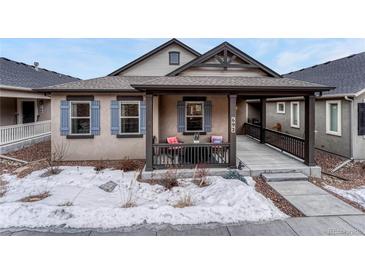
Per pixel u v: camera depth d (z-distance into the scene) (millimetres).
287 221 4867
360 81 10961
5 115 12977
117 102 10469
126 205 5562
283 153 10703
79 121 10516
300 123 14625
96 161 10242
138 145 10680
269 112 18656
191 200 5824
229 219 4879
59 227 4598
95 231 4492
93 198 6070
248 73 11078
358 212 5266
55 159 10266
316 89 8031
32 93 13453
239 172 7941
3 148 11078
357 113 10539
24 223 4680
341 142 11258
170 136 11156
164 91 8039
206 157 8742
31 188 6809
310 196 6254
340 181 7867
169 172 7688
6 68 14070
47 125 15570
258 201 5590
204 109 11188
